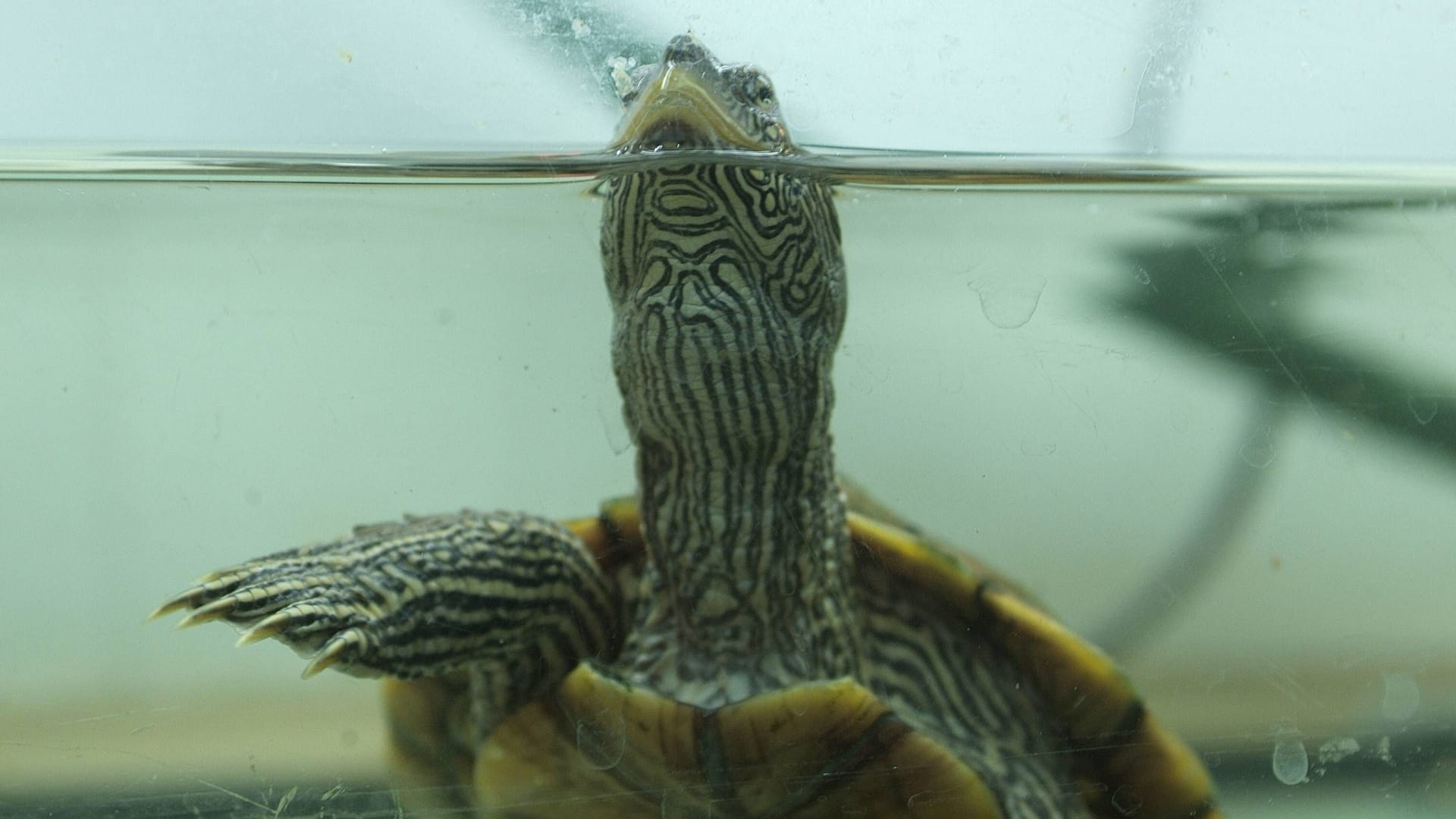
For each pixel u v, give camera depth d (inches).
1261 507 10.9
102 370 13.3
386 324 13.2
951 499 9.4
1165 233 10.8
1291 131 9.1
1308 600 11.0
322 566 7.4
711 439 7.7
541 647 7.9
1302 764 8.9
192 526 13.2
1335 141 9.3
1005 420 10.1
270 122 8.9
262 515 13.0
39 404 13.4
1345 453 10.7
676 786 7.5
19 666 10.5
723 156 7.4
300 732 9.2
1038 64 8.6
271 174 9.9
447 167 9.5
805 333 7.7
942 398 9.7
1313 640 10.4
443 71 8.7
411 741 8.3
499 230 11.1
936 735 7.8
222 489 12.9
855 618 8.1
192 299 13.3
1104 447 10.4
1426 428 10.5
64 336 13.2
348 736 9.1
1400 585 11.4
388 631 7.4
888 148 8.9
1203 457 10.7
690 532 7.8
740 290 7.6
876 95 8.5
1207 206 10.6
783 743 7.3
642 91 7.5
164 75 8.7
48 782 8.5
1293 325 10.7
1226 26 8.7
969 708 8.0
